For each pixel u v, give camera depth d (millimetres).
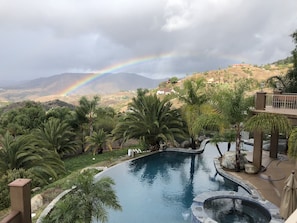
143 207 9242
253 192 9602
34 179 10477
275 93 13008
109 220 8148
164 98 19250
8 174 9961
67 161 17969
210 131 20781
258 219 7797
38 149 12688
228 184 11617
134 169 14383
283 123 9961
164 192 10828
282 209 6945
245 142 19141
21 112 25453
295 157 7938
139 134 18578
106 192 6645
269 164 13336
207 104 16938
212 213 8125
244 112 11922
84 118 24484
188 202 9750
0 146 12891
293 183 6910
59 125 19938
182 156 17062
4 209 8109
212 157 16703
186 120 18344
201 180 12391
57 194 9281
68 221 5766
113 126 23906
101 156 18547
